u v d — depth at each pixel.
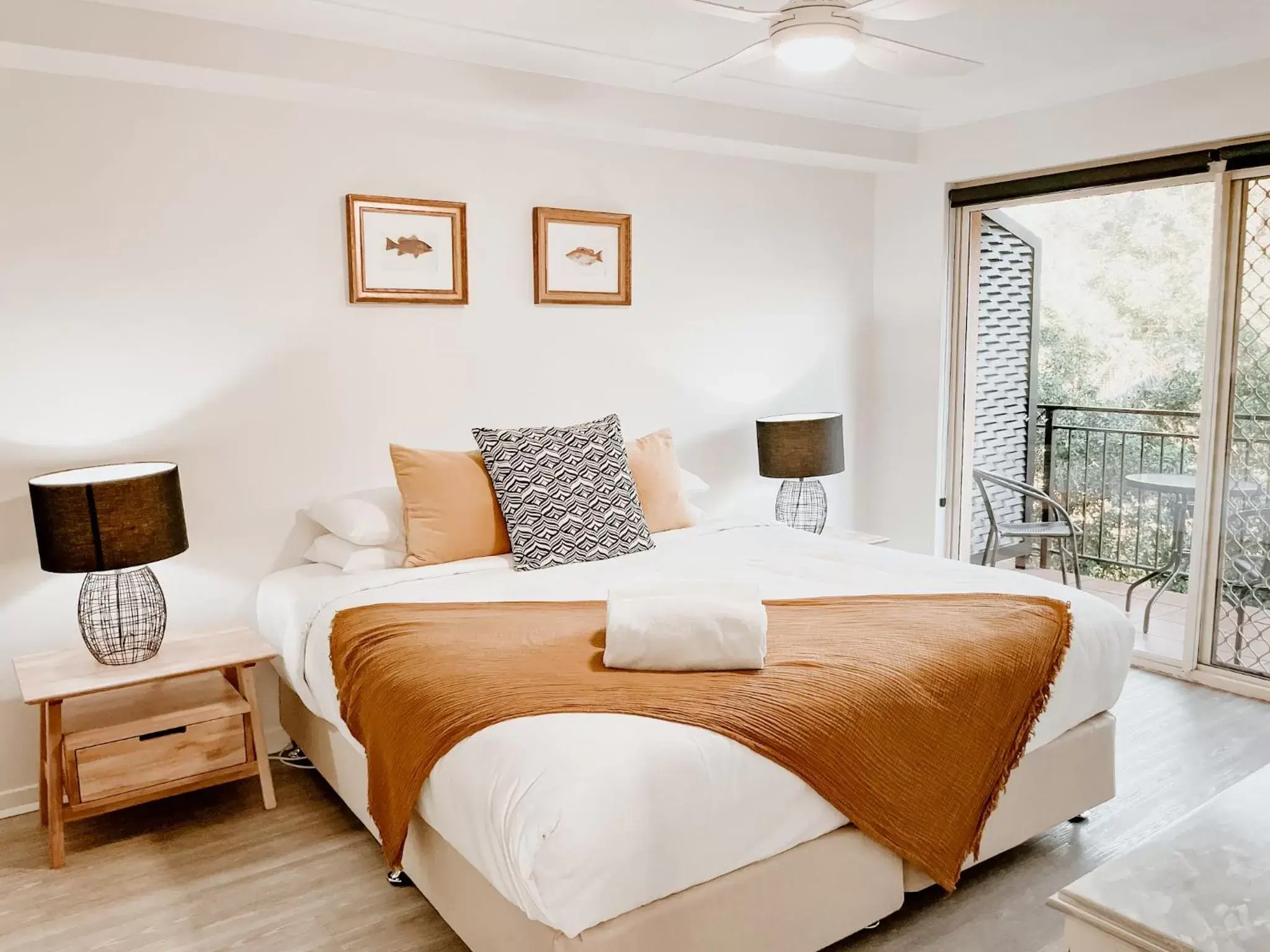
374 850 2.64
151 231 2.96
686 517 3.61
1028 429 5.32
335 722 2.53
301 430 3.29
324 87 2.97
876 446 4.94
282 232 3.19
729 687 1.99
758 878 1.86
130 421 2.99
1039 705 2.32
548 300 3.74
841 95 3.95
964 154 4.30
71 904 2.40
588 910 1.64
